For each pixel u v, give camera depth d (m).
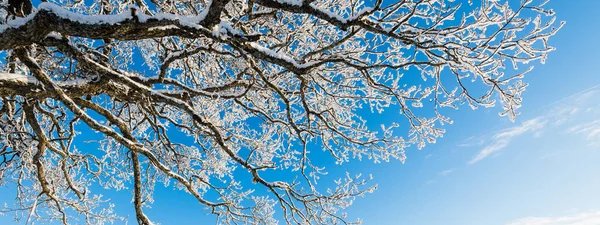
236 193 7.31
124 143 5.64
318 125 7.02
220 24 3.57
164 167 6.30
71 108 4.65
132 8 3.15
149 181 7.77
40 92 4.41
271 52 4.11
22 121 6.70
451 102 5.20
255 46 4.07
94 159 7.30
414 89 5.74
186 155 7.02
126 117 8.03
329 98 6.76
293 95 7.15
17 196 8.15
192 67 7.36
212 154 7.12
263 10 5.25
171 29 3.54
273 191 6.51
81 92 4.90
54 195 7.48
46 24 3.16
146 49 6.95
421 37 4.78
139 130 8.33
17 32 3.18
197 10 6.24
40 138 5.81
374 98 6.27
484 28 4.30
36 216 8.03
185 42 6.12
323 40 6.23
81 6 5.88
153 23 3.24
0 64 5.58
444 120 5.60
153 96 4.96
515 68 4.49
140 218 6.57
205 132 6.18
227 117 7.97
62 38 3.91
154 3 5.98
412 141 6.18
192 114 5.27
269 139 7.20
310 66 4.20
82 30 3.18
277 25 5.68
